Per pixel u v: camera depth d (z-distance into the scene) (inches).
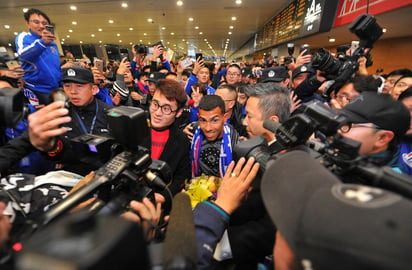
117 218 9.1
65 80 51.8
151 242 20.2
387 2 109.2
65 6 292.4
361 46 52.1
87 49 718.5
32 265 7.1
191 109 85.8
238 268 26.1
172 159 45.6
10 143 23.5
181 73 143.2
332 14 156.3
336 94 52.7
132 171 23.3
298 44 299.7
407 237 6.9
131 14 343.0
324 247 7.9
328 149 19.1
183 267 10.3
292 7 232.1
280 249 13.7
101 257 6.9
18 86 42.1
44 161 43.6
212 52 1219.9
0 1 261.3
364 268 6.9
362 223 7.7
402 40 237.0
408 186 13.9
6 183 26.2
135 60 160.4
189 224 14.9
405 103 43.9
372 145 25.6
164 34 547.5
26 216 23.4
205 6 296.4
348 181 18.5
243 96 78.7
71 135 54.4
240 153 25.8
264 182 14.1
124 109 22.7
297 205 11.2
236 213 27.6
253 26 422.3
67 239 7.7
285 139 20.1
